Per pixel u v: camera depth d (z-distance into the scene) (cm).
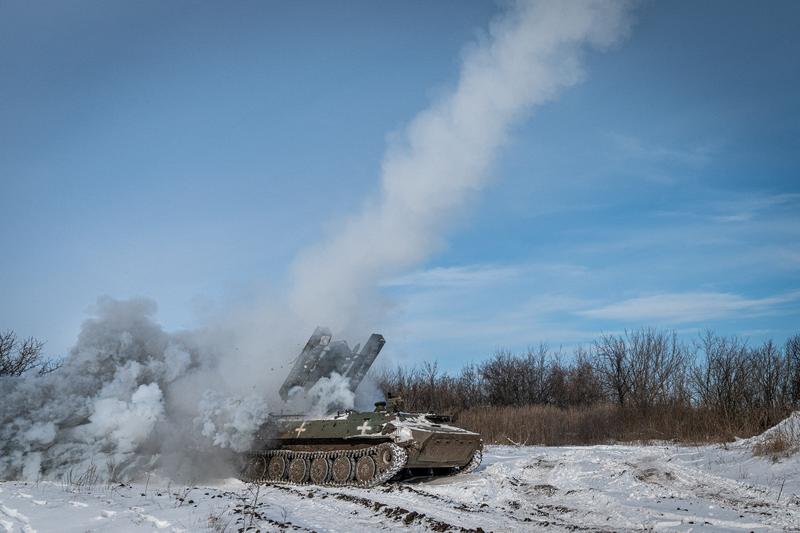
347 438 1880
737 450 2208
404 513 1234
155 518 1130
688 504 1477
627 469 2003
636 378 4475
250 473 2100
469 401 5609
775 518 1288
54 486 1599
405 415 1909
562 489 1742
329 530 1088
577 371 5756
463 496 1677
